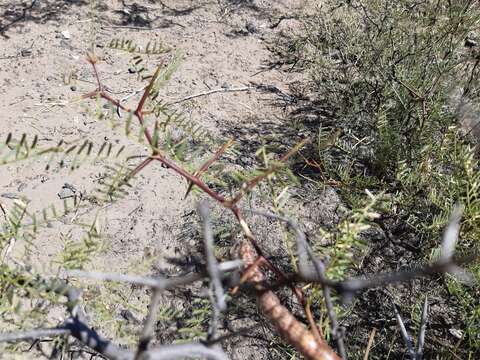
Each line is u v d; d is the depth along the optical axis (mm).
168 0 4645
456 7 3244
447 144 2596
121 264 2564
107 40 4121
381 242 2648
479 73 2959
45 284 1313
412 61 3229
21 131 3262
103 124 3309
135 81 3719
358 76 3516
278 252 2586
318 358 1018
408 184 2654
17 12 4359
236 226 2656
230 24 4406
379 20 3660
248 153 3154
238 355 2240
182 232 2717
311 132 3354
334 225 2701
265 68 3977
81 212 2785
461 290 2090
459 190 2115
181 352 787
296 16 4496
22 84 3666
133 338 1859
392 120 3086
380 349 2266
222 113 3529
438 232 2467
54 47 4004
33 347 2062
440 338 2281
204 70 3906
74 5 4461
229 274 1143
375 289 2455
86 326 1156
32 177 2965
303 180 3000
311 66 3842
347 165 2979
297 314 2250
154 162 3105
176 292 2434
